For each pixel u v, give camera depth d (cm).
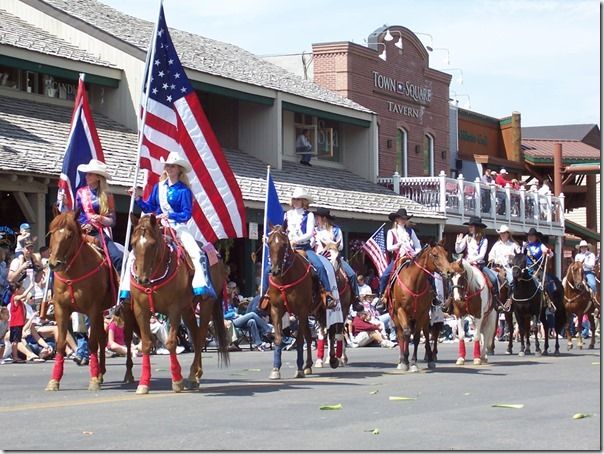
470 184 4362
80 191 1464
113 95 3067
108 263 1432
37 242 2367
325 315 1800
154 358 2181
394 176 4216
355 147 4253
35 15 3188
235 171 3284
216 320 1538
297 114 3984
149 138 1582
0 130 2498
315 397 1360
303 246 1725
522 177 5819
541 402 1325
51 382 1438
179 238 1396
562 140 6200
